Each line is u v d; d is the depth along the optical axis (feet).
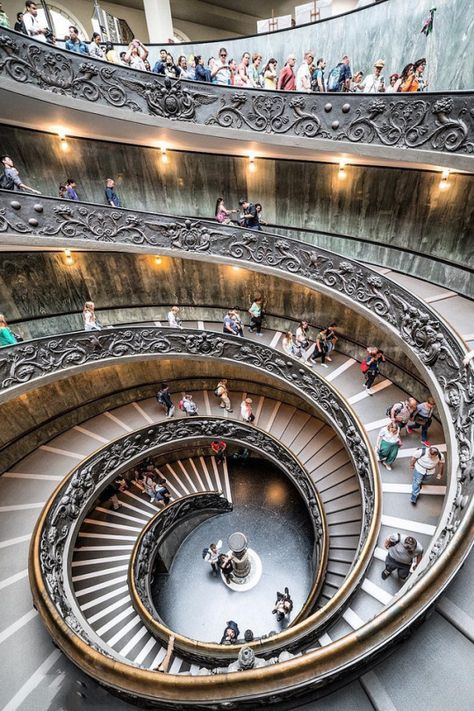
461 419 18.24
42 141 34.17
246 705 8.79
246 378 48.44
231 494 50.96
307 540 45.01
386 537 22.24
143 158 37.81
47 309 38.63
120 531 41.73
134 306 44.01
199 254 36.09
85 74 27.76
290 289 40.88
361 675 8.57
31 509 32.83
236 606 40.55
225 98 29.76
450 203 28.32
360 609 20.03
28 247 33.91
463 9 27.04
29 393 37.65
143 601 33.45
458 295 28.96
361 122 25.76
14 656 20.20
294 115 28.32
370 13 33.17
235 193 40.14
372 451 25.84
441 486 24.31
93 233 33.17
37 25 28.84
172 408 44.42
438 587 8.55
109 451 38.60
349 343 38.01
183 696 9.16
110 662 11.66
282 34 39.27
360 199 34.35
